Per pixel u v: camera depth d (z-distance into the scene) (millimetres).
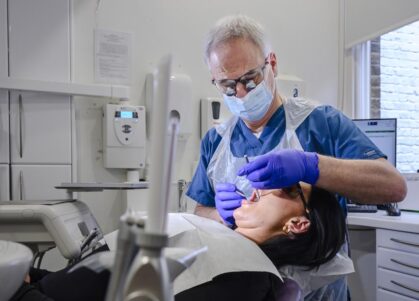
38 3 1723
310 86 2504
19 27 1690
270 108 1149
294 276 922
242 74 1045
